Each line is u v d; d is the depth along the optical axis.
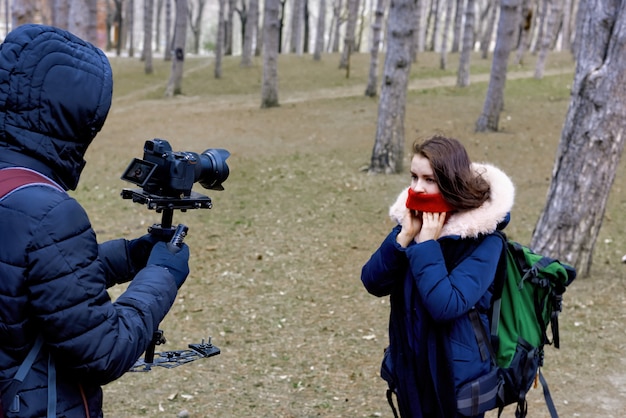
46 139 1.80
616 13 6.50
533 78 28.25
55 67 1.79
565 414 4.48
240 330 6.22
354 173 12.98
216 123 19.30
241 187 11.99
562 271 2.55
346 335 6.06
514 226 9.76
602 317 6.20
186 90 29.73
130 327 1.85
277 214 10.46
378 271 2.54
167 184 2.03
